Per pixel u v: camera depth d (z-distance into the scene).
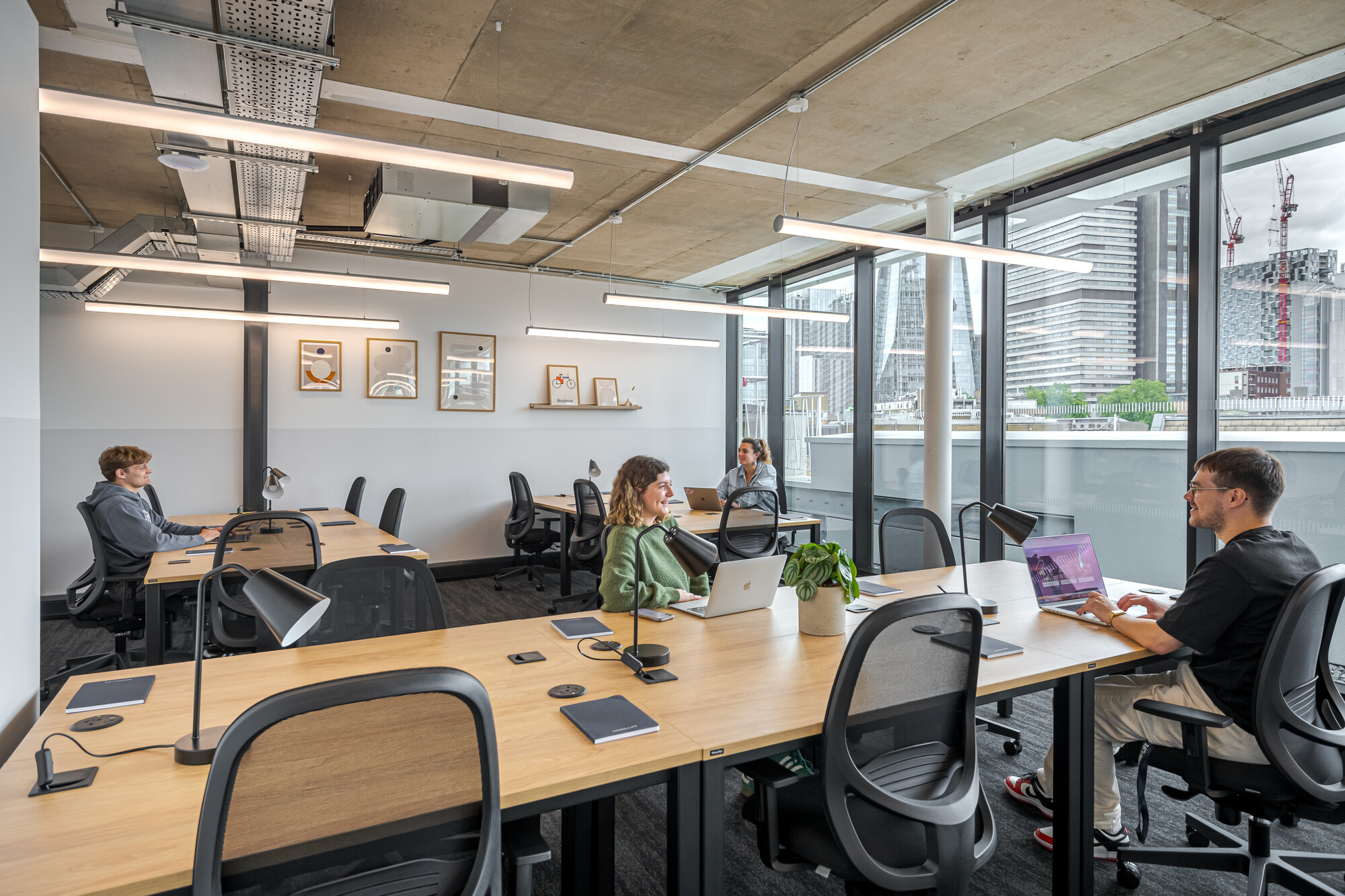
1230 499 2.08
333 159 4.18
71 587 3.56
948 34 2.95
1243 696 1.89
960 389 5.33
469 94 3.48
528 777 1.31
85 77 3.25
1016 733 2.95
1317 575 1.76
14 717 1.62
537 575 6.62
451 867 1.08
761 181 4.67
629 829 2.46
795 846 1.56
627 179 4.64
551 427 7.26
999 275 5.04
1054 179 4.55
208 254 5.38
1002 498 5.07
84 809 1.21
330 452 6.32
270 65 2.60
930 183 4.71
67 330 5.51
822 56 3.13
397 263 6.58
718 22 2.87
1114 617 2.30
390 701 1.00
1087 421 4.43
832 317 5.95
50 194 4.79
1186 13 2.79
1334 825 2.29
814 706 1.67
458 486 6.82
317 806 0.98
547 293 7.25
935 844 1.43
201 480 5.90
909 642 1.45
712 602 2.40
